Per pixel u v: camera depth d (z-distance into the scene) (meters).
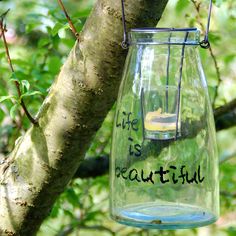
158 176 1.09
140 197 1.09
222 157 2.17
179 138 1.09
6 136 1.71
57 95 1.20
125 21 1.13
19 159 1.26
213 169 1.12
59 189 1.26
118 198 1.12
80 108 1.19
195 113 1.10
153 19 1.14
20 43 2.34
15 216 1.27
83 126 1.20
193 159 1.10
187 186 1.09
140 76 1.10
